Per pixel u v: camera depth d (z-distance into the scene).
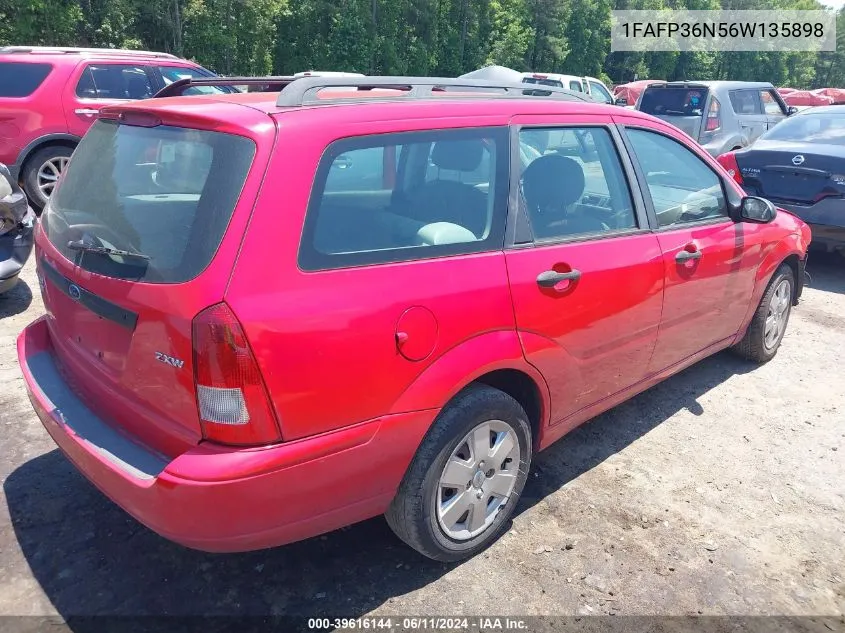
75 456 2.44
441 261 2.51
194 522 2.07
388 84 2.66
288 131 2.21
